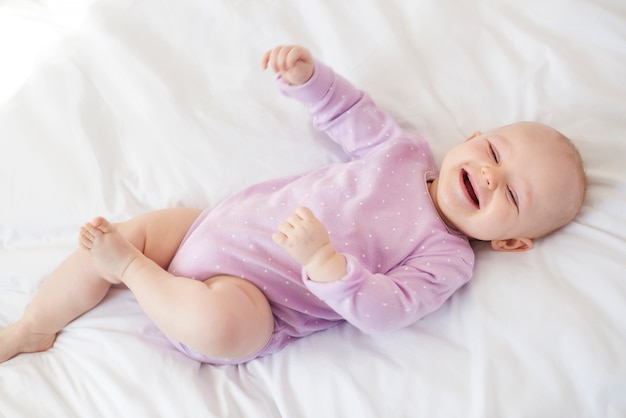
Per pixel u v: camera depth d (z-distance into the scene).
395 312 0.97
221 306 0.95
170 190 1.23
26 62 1.34
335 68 1.31
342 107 1.21
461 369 0.98
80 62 1.30
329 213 1.09
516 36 1.28
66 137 1.24
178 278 1.01
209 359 1.06
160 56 1.31
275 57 1.14
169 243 1.14
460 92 1.27
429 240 1.09
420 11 1.31
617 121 1.17
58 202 1.19
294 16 1.34
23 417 0.98
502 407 0.93
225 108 1.28
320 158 1.27
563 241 1.10
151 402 0.99
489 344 0.99
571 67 1.22
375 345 1.05
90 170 1.22
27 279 1.14
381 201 1.11
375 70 1.29
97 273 1.06
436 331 1.05
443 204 1.11
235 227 1.09
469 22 1.30
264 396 1.02
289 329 1.09
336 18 1.32
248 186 1.23
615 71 1.21
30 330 1.06
